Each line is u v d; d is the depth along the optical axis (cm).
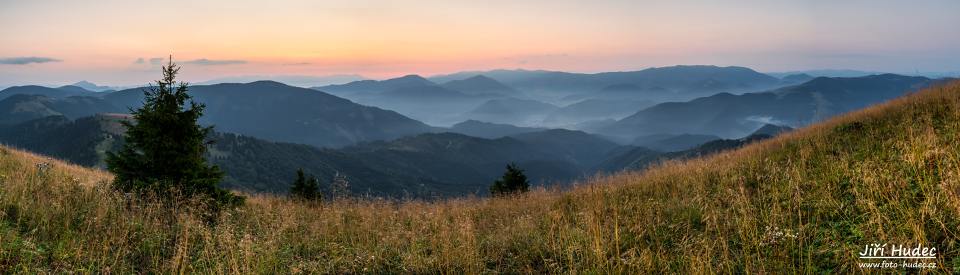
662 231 701
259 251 686
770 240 557
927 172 634
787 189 748
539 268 640
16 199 779
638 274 548
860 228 546
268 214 961
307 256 725
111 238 658
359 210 1105
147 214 820
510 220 946
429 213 1005
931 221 520
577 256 638
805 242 557
